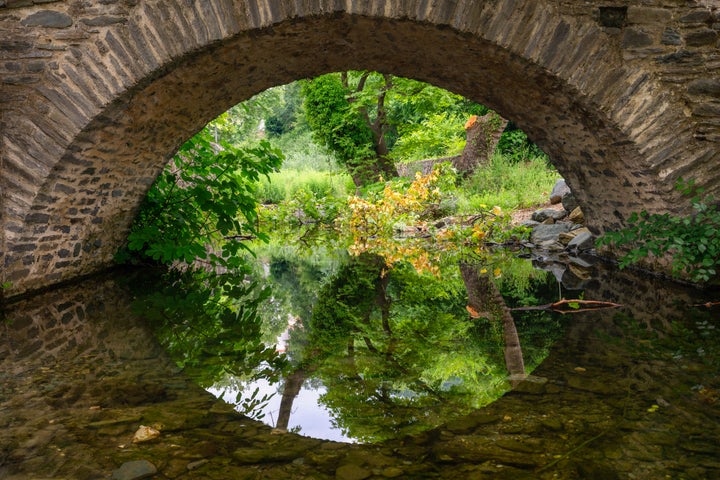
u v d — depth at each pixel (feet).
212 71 16.14
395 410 7.23
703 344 10.00
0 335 11.60
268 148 20.83
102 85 14.61
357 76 43.14
